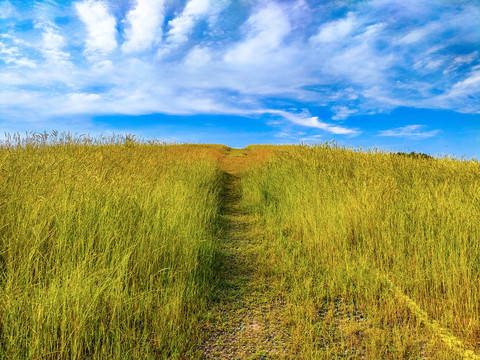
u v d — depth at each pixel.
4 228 3.25
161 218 4.40
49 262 2.96
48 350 2.16
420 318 2.83
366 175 6.61
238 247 5.17
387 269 3.73
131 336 2.45
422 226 4.26
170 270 3.43
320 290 3.51
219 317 3.00
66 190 4.07
